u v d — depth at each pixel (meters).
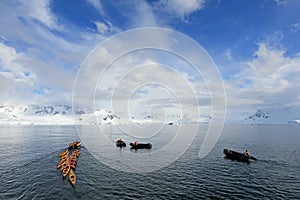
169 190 33.41
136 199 29.77
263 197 30.75
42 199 29.55
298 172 43.66
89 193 31.81
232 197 30.78
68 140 108.38
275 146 81.56
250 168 47.12
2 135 146.50
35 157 59.44
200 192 32.59
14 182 36.81
